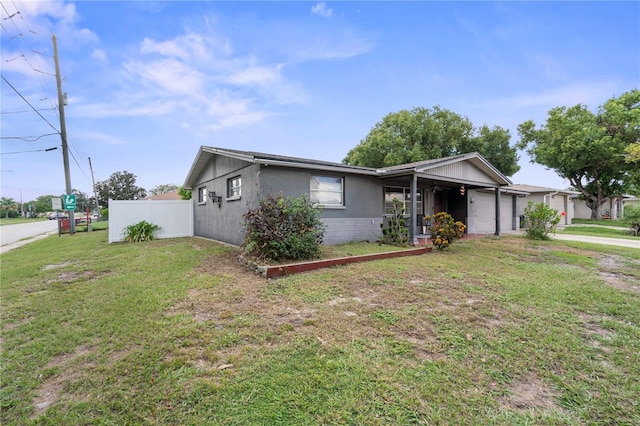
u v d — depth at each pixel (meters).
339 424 1.84
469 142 25.20
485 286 4.74
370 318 3.43
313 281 4.90
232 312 3.62
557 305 3.89
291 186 8.42
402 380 2.27
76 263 6.82
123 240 11.43
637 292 4.50
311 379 2.28
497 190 12.89
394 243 9.10
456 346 2.80
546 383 2.27
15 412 1.99
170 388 2.20
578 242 10.20
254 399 2.07
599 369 2.45
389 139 25.23
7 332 3.17
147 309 3.74
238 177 9.52
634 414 1.96
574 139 20.64
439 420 1.88
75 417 1.93
